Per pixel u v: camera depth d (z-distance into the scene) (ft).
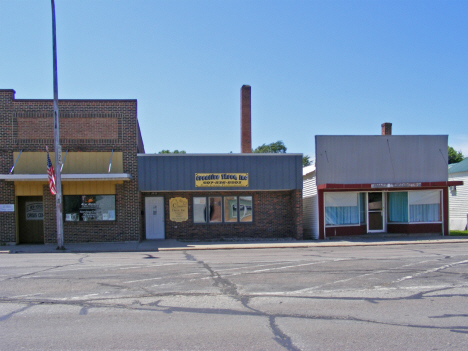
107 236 64.54
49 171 56.34
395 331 20.34
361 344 18.53
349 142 71.67
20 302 26.02
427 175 73.05
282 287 30.14
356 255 48.80
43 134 63.10
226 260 44.98
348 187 68.28
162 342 18.83
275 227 71.36
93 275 35.17
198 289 29.53
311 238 74.33
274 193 71.72
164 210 70.13
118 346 18.33
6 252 54.90
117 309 24.43
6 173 62.34
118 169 64.49
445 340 19.06
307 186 77.66
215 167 67.00
